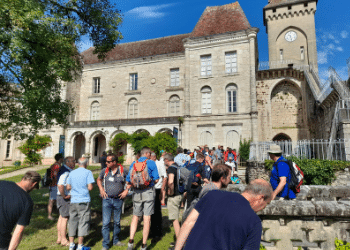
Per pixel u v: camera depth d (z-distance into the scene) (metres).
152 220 5.70
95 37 10.82
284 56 30.89
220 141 24.34
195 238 1.94
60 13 9.15
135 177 4.96
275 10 31.83
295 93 26.73
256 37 25.33
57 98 9.11
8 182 3.04
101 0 10.26
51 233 6.22
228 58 25.56
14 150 31.94
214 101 25.16
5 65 7.55
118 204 5.31
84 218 4.96
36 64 7.89
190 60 26.59
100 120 28.70
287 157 11.45
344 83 15.26
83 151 32.53
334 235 3.33
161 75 29.34
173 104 28.53
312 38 29.88
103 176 5.43
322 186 5.27
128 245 4.91
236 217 1.89
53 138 29.67
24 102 7.71
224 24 26.88
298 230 3.41
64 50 8.48
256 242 1.83
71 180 5.08
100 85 31.88
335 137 13.28
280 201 3.61
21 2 6.77
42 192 11.66
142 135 19.53
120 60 31.12
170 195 5.30
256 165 13.02
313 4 30.34
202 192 3.34
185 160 8.30
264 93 27.06
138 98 29.92
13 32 6.59
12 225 2.89
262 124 26.64
